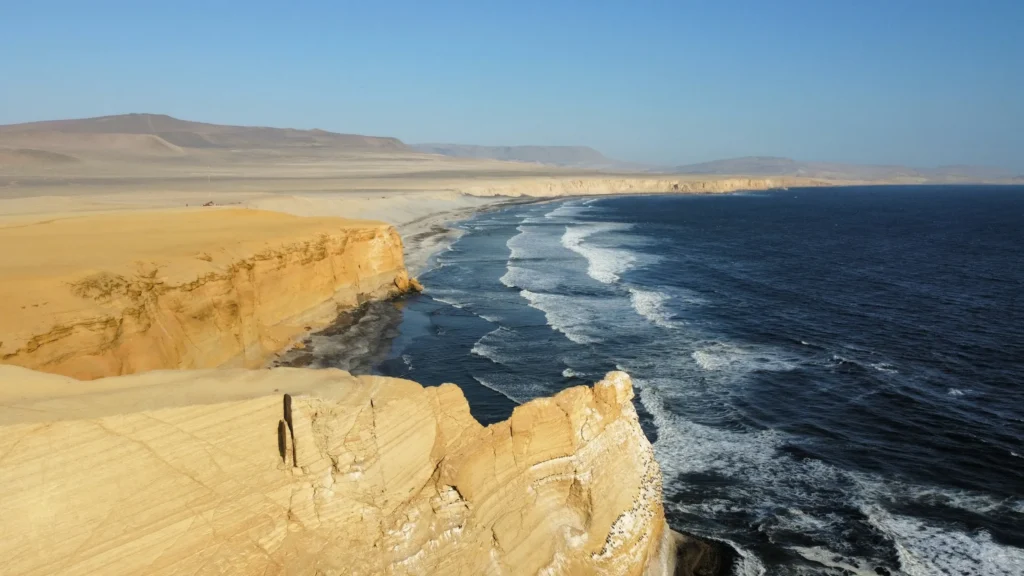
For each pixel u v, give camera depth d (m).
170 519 8.82
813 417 25.36
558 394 13.40
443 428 11.66
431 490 11.16
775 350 33.56
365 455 10.27
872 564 16.78
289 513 9.75
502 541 11.97
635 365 30.86
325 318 36.69
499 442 12.21
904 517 18.86
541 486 12.87
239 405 9.45
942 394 27.84
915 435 23.97
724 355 32.56
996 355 33.22
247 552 9.38
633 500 14.54
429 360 31.17
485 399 26.56
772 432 24.03
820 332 37.22
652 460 15.55
